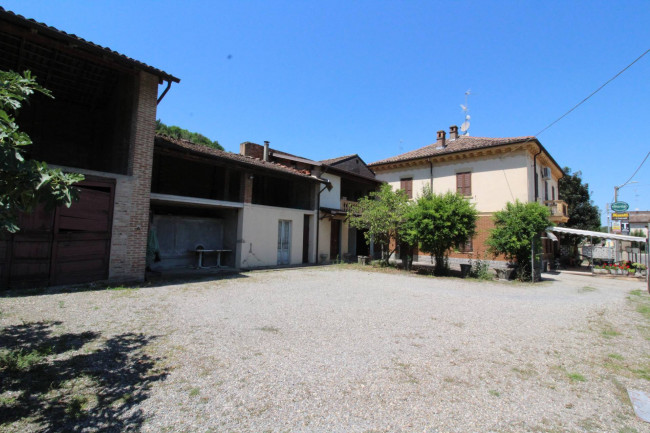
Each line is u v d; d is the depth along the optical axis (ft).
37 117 35.09
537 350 15.66
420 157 69.82
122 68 28.58
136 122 29.86
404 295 28.89
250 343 14.94
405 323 19.49
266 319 19.12
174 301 22.67
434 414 9.69
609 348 16.33
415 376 12.23
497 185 60.90
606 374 13.14
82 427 8.43
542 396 11.14
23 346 13.37
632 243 92.32
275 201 57.00
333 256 61.77
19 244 23.18
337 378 11.76
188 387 10.69
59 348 13.41
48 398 9.73
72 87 35.01
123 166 31.32
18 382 10.57
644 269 62.39
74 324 16.58
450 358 14.20
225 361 12.83
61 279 24.93
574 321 21.71
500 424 9.30
